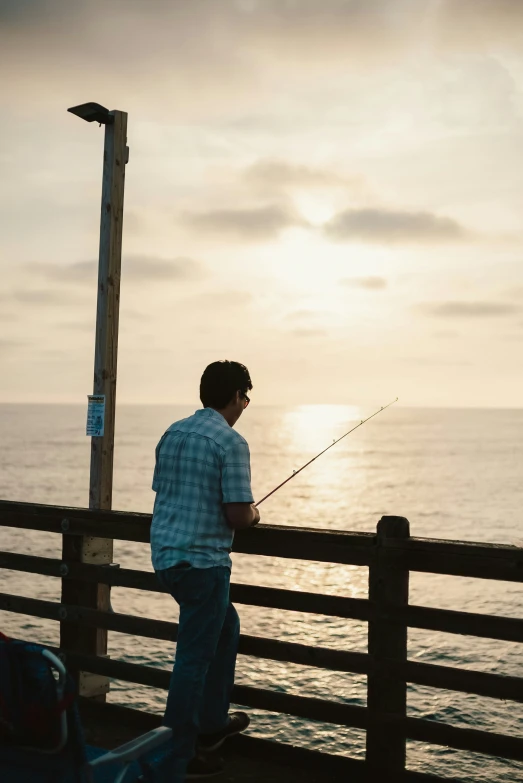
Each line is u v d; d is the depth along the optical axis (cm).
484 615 308
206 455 313
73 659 413
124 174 527
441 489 9250
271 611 2600
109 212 519
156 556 316
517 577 300
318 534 345
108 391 512
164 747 324
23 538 4447
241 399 336
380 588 330
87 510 410
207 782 336
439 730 316
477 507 7419
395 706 327
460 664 1944
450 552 314
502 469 12838
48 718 192
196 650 308
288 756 353
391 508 7294
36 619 2306
